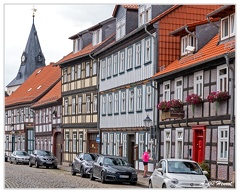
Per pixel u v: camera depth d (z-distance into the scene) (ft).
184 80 100.83
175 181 64.08
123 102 138.21
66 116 185.98
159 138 113.29
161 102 104.42
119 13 143.74
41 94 223.30
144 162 109.19
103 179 93.35
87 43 178.29
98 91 158.40
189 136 97.81
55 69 240.94
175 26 118.11
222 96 82.33
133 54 131.23
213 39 98.48
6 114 258.37
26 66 289.74
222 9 85.56
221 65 85.20
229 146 81.35
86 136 167.63
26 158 181.47
